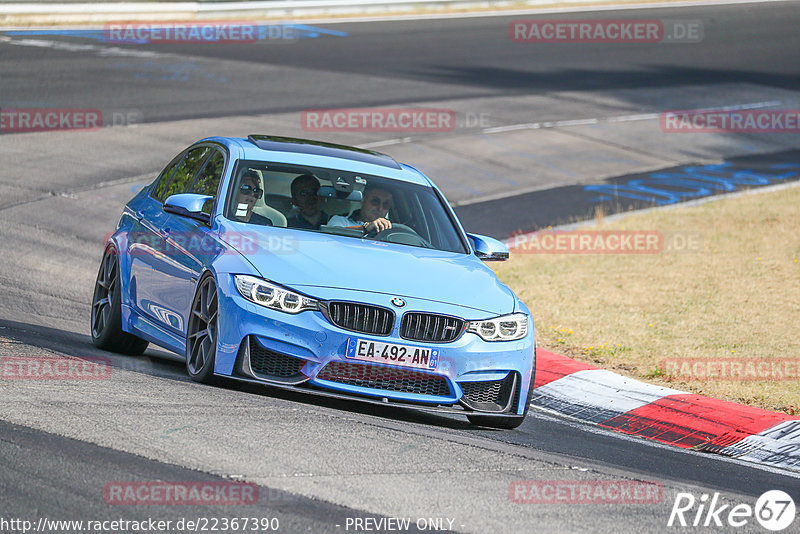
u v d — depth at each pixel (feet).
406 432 73.26
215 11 408.46
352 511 53.36
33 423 62.64
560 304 142.92
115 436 61.67
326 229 87.30
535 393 104.32
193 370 81.46
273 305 75.82
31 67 295.28
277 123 256.93
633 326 131.54
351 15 444.96
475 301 81.05
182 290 85.51
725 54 417.28
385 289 78.23
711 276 159.12
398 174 97.40
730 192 231.30
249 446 62.64
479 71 353.72
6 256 143.84
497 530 53.36
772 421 92.32
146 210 99.81
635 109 319.68
